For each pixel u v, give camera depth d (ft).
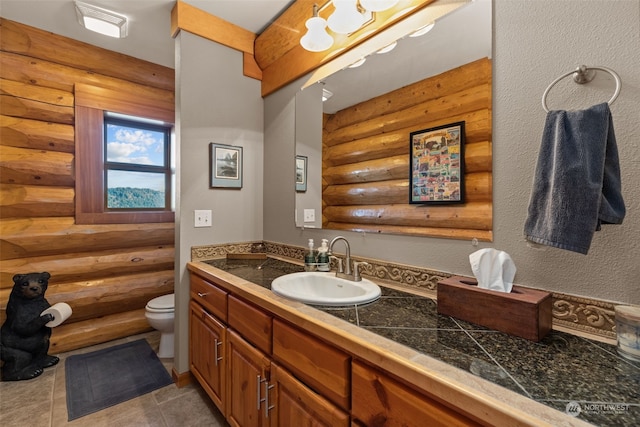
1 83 7.21
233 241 7.30
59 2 6.48
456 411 2.20
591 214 2.64
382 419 2.67
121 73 8.79
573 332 3.05
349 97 5.56
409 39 4.57
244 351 4.59
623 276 2.83
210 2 6.39
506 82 3.57
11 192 7.45
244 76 7.43
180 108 6.45
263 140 7.79
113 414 5.67
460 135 4.01
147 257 9.21
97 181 8.48
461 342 2.83
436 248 4.26
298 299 3.95
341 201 5.74
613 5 2.86
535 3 3.33
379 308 3.76
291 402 3.71
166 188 10.20
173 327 7.68
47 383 6.58
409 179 4.62
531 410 1.89
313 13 5.31
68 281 8.18
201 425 5.44
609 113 2.71
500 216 3.64
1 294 7.23
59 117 7.95
